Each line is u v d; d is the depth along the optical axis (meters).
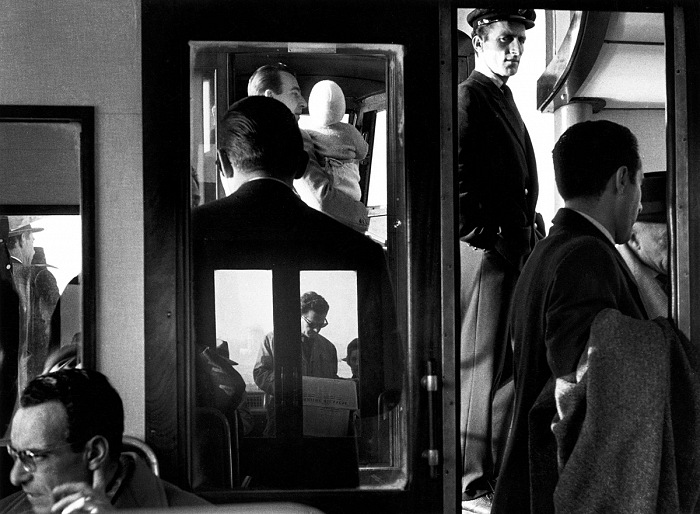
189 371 2.71
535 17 4.49
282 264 2.80
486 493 4.41
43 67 2.75
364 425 2.79
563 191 3.19
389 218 2.81
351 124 2.82
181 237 2.70
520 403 3.04
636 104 4.42
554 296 2.88
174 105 2.71
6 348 2.99
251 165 2.78
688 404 2.66
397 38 2.78
